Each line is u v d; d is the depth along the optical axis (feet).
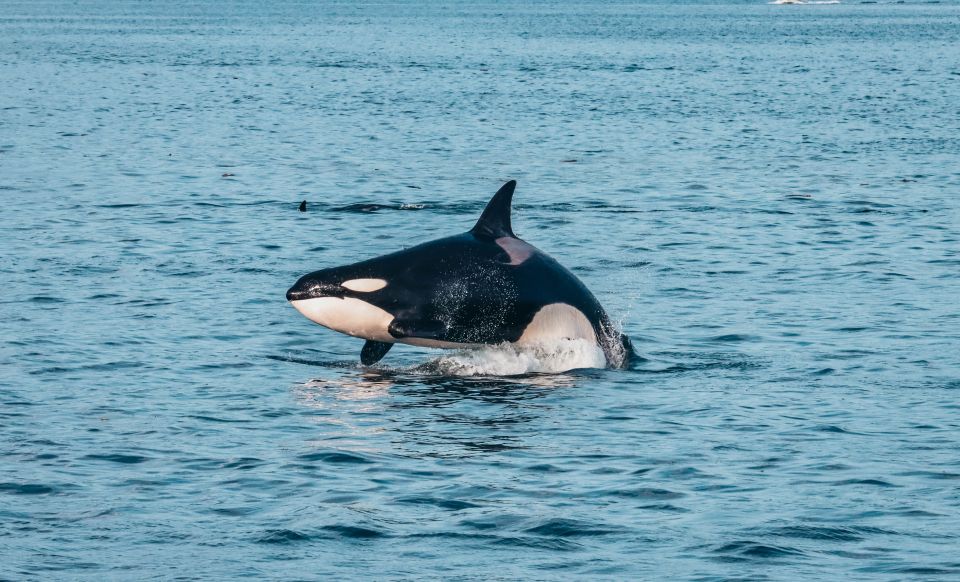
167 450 181.98
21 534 147.74
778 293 312.09
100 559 140.67
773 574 136.87
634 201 479.82
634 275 337.52
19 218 418.51
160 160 594.65
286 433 192.44
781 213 448.24
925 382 225.35
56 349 244.22
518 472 173.47
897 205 465.88
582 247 381.40
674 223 426.92
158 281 316.40
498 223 241.96
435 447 185.57
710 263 353.31
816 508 157.69
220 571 137.69
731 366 239.50
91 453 179.73
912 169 574.15
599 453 182.50
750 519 153.79
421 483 168.25
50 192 483.51
